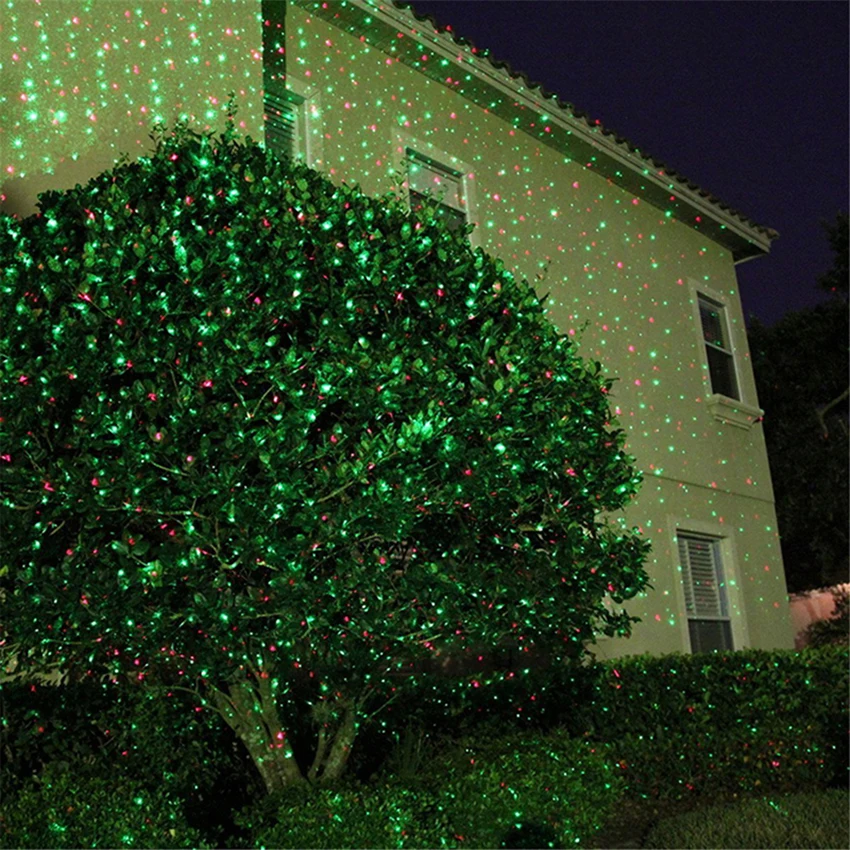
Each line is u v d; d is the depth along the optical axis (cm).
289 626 464
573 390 574
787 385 1784
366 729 724
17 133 682
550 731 723
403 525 478
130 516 469
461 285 571
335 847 491
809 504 1697
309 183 577
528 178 1122
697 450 1211
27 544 461
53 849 467
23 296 474
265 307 489
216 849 578
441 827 538
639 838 693
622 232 1223
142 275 490
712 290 1347
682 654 890
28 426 454
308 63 934
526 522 573
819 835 605
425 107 1033
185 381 472
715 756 779
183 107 756
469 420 502
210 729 655
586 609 561
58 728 595
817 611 1642
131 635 462
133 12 749
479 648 898
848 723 830
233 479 448
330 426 529
